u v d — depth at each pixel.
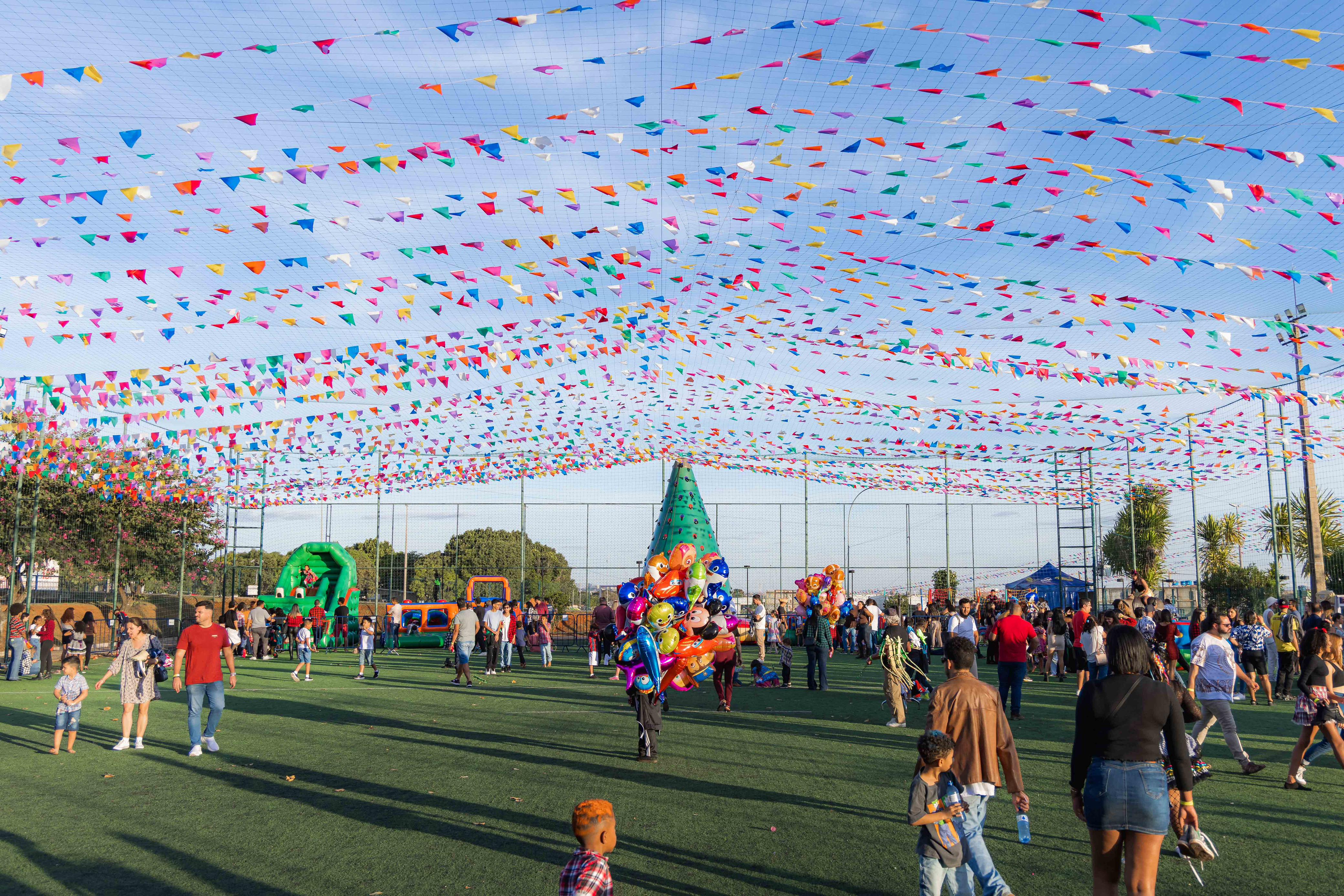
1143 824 3.91
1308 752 7.88
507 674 20.12
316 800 7.52
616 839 4.38
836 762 9.14
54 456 20.38
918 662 15.05
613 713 13.20
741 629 12.84
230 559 35.53
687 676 9.77
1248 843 6.19
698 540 29.25
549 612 31.12
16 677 18.92
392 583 32.88
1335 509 27.86
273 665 23.23
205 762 9.24
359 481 26.72
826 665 16.20
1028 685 17.34
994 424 19.62
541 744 10.33
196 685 9.70
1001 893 4.50
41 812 7.14
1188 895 5.12
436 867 5.69
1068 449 27.06
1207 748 10.02
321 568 33.53
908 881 5.39
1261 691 15.79
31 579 23.69
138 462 21.05
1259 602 30.17
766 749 9.94
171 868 5.70
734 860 5.81
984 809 4.73
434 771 8.72
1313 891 5.18
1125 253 8.68
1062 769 8.73
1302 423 18.06
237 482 26.41
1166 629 11.92
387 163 7.52
